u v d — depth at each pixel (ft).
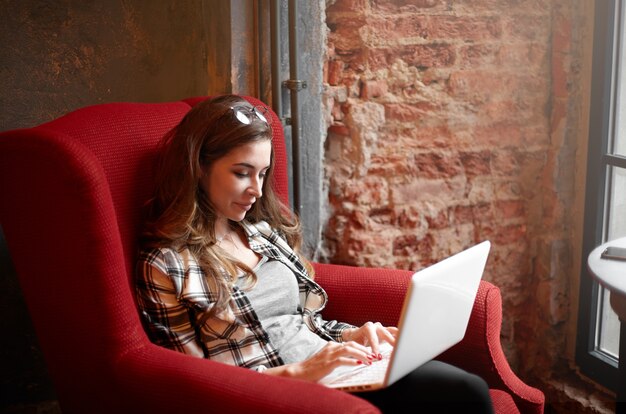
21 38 6.84
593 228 7.18
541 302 7.76
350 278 5.93
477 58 7.11
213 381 4.16
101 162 5.05
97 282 4.47
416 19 6.93
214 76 7.03
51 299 4.72
